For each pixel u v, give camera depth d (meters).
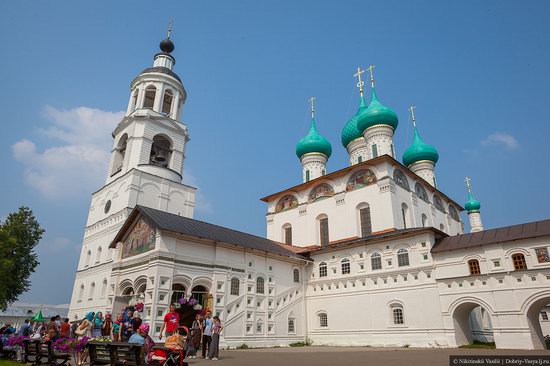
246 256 30.92
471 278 27.08
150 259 25.30
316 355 20.44
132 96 49.34
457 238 29.59
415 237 30.80
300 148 52.28
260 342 29.69
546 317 50.31
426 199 45.38
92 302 37.19
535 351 21.52
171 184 43.38
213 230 30.75
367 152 47.56
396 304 30.38
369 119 46.72
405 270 30.48
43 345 15.24
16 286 45.47
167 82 49.59
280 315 32.53
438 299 28.19
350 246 34.56
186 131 48.78
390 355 19.91
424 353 21.05
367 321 31.41
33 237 47.81
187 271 26.12
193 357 19.22
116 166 45.84
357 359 17.62
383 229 36.44
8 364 15.63
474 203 58.81
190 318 28.45
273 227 46.56
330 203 41.72
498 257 26.47
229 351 24.23
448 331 27.08
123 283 27.48
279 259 34.16
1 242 43.31
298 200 45.09
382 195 37.50
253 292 30.53
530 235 25.48
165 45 54.16
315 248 37.44
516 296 24.98
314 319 34.81
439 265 28.97
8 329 22.33
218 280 27.88
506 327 24.89
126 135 46.00
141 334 12.48
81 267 42.00
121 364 12.35
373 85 49.88
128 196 38.91
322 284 35.31
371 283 32.19
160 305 23.91
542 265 24.77
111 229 39.25
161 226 25.41
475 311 36.94
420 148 52.69
